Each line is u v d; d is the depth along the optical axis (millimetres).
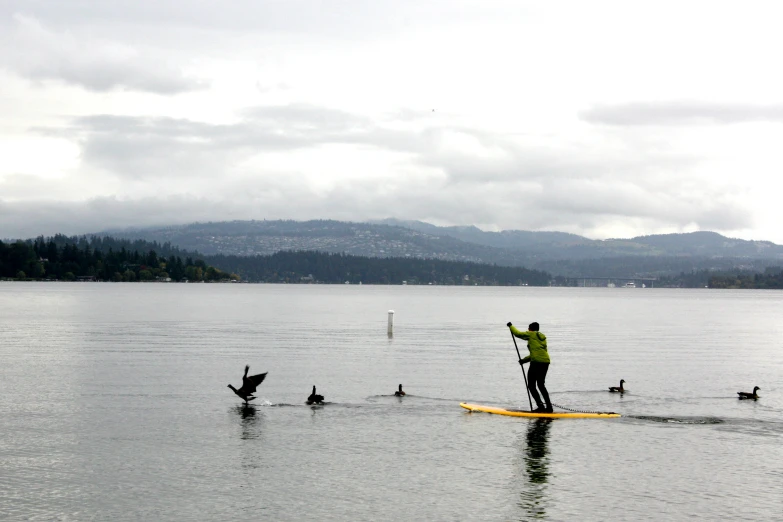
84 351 48750
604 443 23453
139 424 25281
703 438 24234
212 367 40781
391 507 17375
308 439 23469
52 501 17422
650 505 17656
